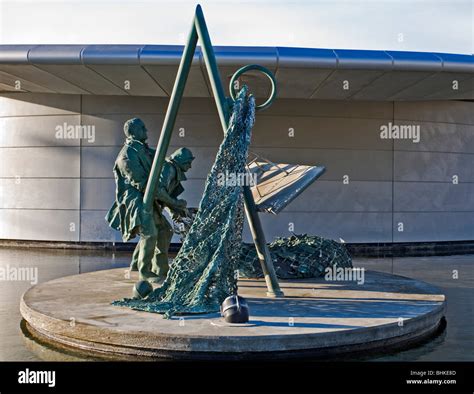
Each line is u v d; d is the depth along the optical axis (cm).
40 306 677
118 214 786
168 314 609
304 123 1752
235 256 677
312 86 1509
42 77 1498
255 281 903
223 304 598
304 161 1753
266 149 1744
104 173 1759
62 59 1332
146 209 777
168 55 1302
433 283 1121
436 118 1839
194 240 667
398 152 1803
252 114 703
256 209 757
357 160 1777
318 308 672
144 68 1355
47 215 1791
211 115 1747
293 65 1312
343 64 1322
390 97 1666
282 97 1661
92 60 1328
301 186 825
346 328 565
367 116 1781
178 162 841
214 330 555
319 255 959
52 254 1605
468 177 1892
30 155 1802
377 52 1345
